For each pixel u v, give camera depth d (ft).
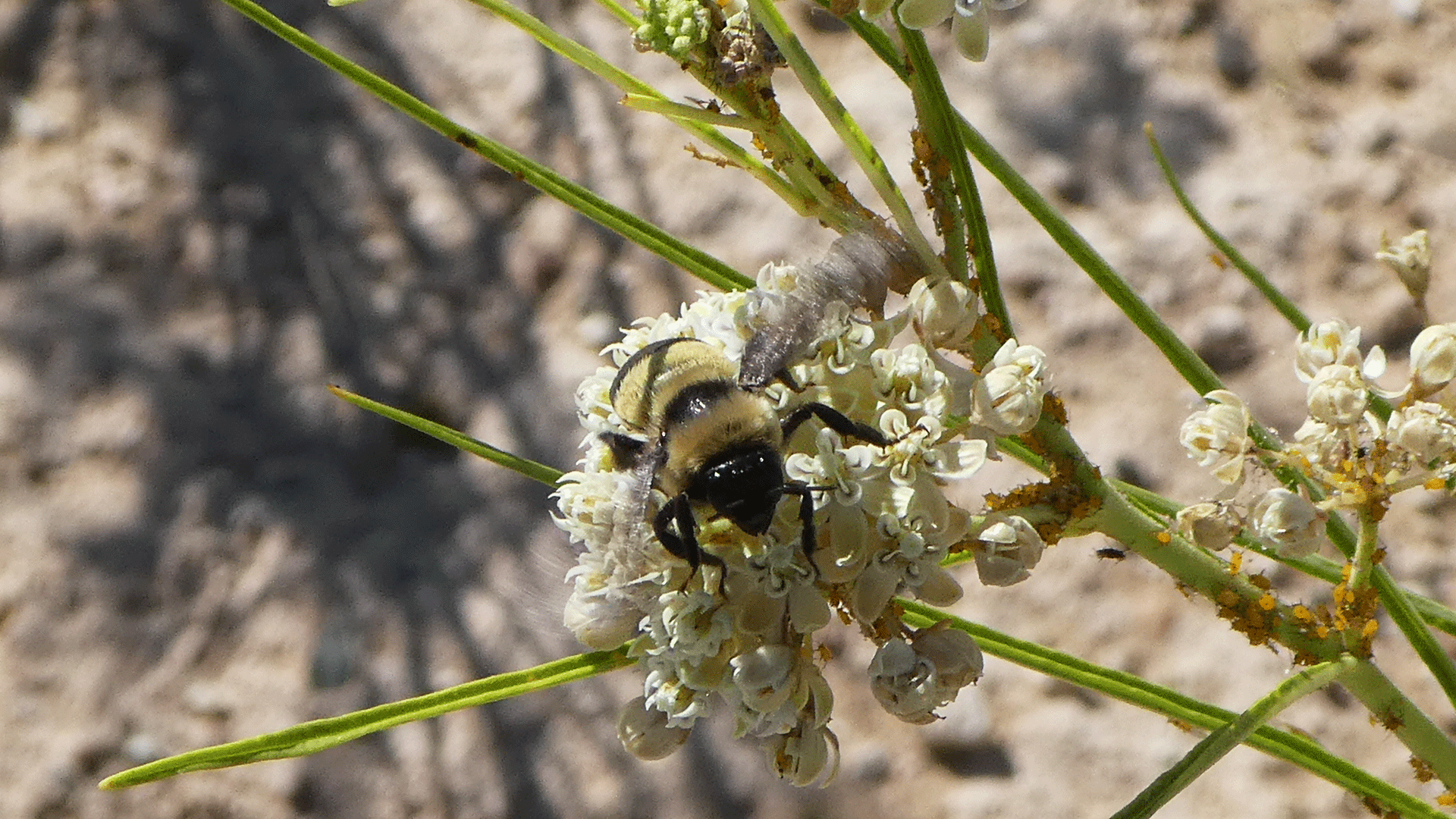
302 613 2.06
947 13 1.07
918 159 1.09
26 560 2.08
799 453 1.15
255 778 1.95
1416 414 1.10
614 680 2.03
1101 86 2.45
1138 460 2.09
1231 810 1.90
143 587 2.07
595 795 1.93
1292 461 1.12
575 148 2.43
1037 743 1.95
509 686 1.11
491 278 2.33
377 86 1.12
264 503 2.14
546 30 1.09
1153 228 2.28
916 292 1.10
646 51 1.08
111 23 2.59
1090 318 2.22
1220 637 1.99
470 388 2.22
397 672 2.00
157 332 2.28
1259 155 2.35
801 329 1.11
